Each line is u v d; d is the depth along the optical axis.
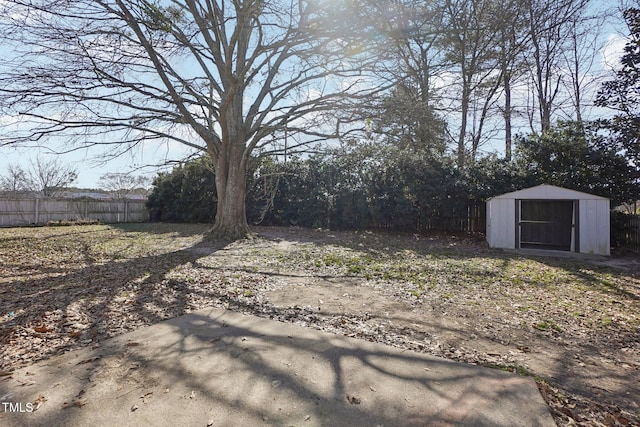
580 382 2.70
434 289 5.55
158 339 3.36
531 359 3.10
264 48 9.78
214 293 5.13
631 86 10.70
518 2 14.84
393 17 8.28
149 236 13.50
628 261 8.84
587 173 11.88
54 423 2.04
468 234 14.50
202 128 11.46
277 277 6.34
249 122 12.30
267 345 3.25
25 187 29.81
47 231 15.49
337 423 2.08
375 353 3.10
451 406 2.27
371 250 10.11
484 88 18.42
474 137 19.45
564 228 11.65
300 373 2.70
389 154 15.35
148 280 5.79
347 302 4.78
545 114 17.95
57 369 2.73
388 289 5.52
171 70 10.38
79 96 9.15
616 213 11.37
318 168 17.58
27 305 4.38
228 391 2.42
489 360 3.05
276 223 18.73
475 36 15.56
